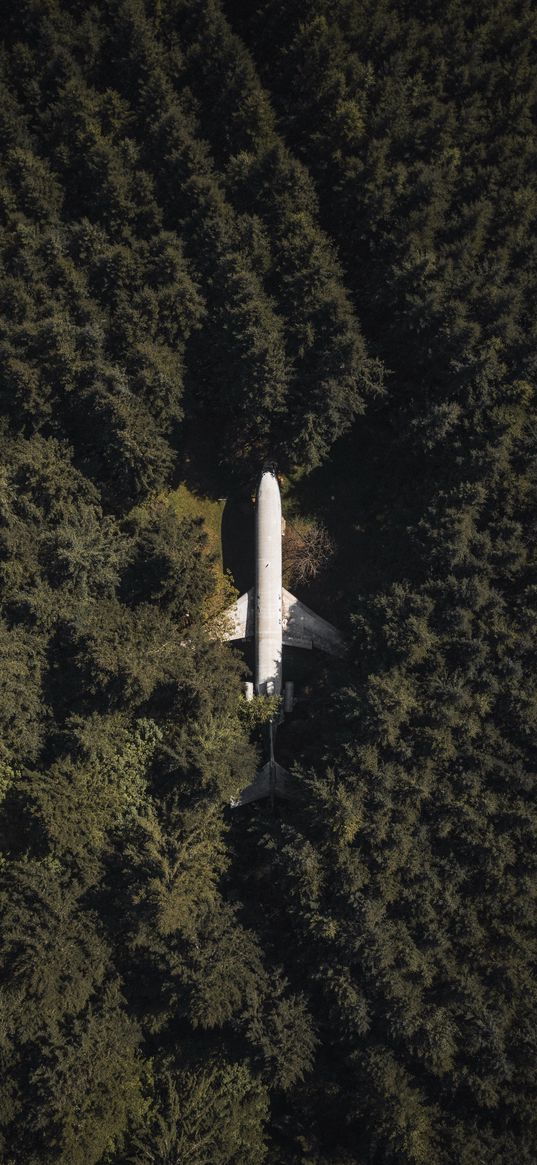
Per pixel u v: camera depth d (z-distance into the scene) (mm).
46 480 41438
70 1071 35688
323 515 47156
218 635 43531
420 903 37688
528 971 37938
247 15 44750
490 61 43438
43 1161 35625
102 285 42094
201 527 46438
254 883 42906
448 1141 36125
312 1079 38969
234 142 43281
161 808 40094
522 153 41844
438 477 42344
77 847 38688
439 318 40625
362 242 43469
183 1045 39062
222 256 41312
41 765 40938
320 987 39500
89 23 42156
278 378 41125
